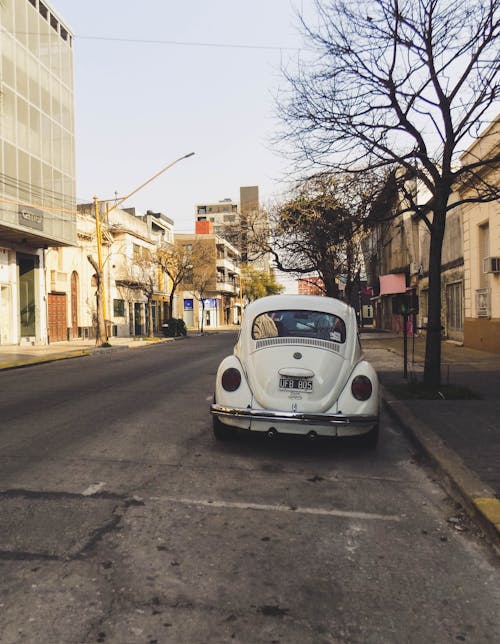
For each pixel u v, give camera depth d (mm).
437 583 2762
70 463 4891
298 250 22344
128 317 39062
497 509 3475
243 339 5734
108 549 3080
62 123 24719
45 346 23906
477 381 9688
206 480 4457
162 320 48531
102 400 8695
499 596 2637
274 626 2344
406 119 8180
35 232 21938
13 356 17938
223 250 71250
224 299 75562
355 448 5629
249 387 5340
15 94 20672
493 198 8109
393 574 2850
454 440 5371
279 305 5988
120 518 3562
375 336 30125
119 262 36938
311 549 3146
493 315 16422
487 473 4246
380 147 8383
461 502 3908
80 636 2240
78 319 31234
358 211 9133
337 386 5215
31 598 2531
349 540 3287
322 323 5730
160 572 2814
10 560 2922
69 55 25844
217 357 18281
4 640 2203
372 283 44062
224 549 3117
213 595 2594
